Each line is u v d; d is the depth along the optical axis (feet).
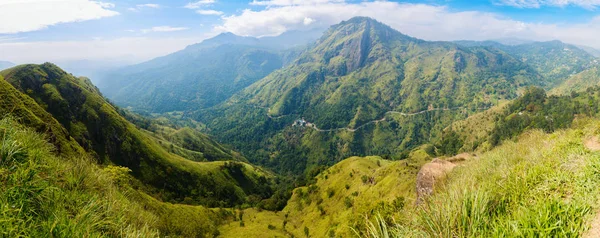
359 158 444.96
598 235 10.71
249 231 294.25
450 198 14.75
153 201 207.92
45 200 16.43
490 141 467.52
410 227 15.02
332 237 189.16
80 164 24.86
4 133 20.03
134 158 418.72
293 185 542.57
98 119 422.00
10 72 405.18
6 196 14.58
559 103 485.97
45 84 419.33
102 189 24.67
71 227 14.38
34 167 17.84
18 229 13.34
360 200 237.66
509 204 15.38
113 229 17.99
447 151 559.38
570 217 12.18
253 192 545.03
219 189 472.03
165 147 596.29
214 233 253.85
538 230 11.35
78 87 446.60
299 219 353.72
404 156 618.44
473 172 26.43
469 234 12.34
